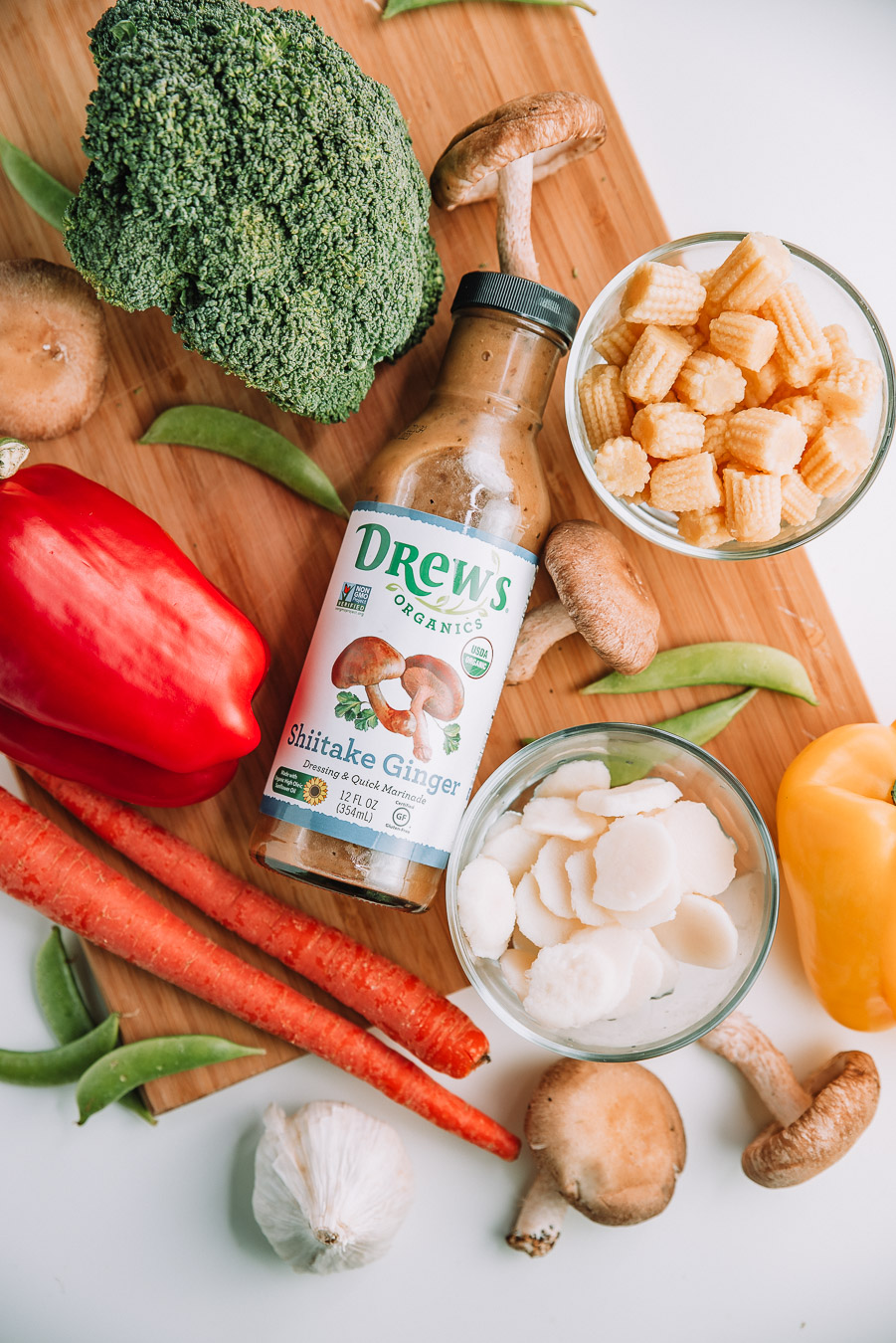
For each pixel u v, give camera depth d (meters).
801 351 0.47
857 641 0.55
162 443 0.51
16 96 0.50
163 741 0.47
